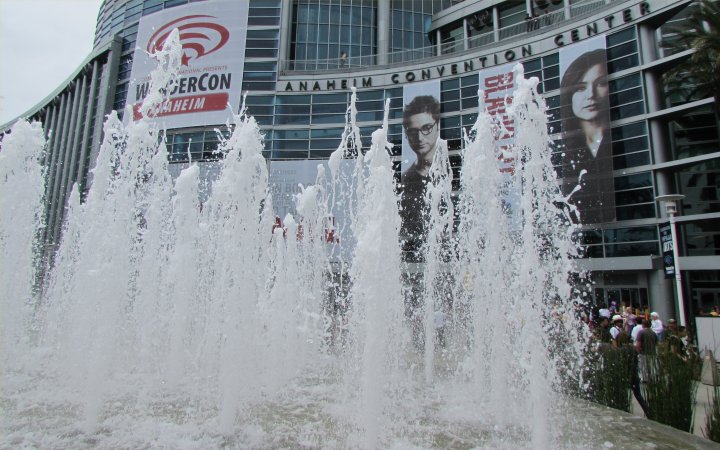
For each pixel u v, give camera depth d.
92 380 4.74
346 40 35.44
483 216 7.52
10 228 7.96
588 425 5.19
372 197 5.25
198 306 8.18
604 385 6.48
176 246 8.27
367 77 32.06
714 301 19.72
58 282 9.98
